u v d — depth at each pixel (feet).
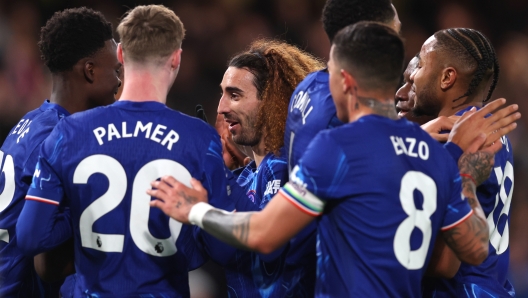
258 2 131.34
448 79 37.42
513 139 115.03
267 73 40.93
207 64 122.21
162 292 33.45
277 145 39.93
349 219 29.76
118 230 32.73
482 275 36.86
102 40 39.29
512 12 136.67
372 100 30.63
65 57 38.55
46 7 120.88
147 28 33.14
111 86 39.86
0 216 38.09
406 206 29.68
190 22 124.06
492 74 37.96
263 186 39.65
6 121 105.50
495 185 36.55
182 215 31.50
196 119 34.12
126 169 32.65
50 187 32.86
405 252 29.81
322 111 33.37
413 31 131.85
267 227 29.96
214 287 85.20
